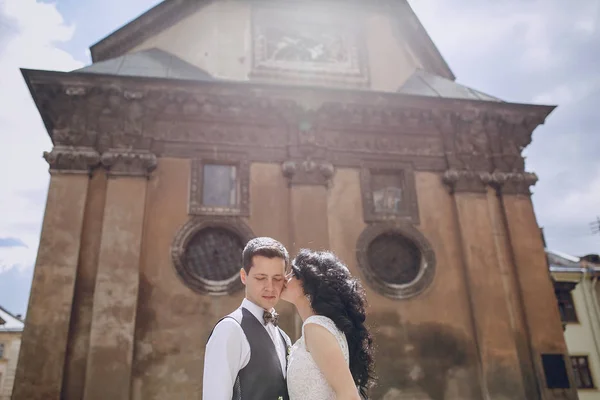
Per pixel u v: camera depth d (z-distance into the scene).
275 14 13.98
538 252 12.35
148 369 9.70
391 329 11.03
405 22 15.43
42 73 10.82
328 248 11.31
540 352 11.32
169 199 11.16
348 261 11.47
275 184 11.84
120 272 10.12
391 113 12.67
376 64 14.27
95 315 9.71
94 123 11.35
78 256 10.20
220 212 11.23
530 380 11.14
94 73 11.00
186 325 10.16
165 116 11.78
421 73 15.51
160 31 14.38
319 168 11.94
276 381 3.17
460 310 11.59
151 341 9.91
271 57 13.46
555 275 25.73
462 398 10.73
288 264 3.51
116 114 11.49
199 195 11.34
